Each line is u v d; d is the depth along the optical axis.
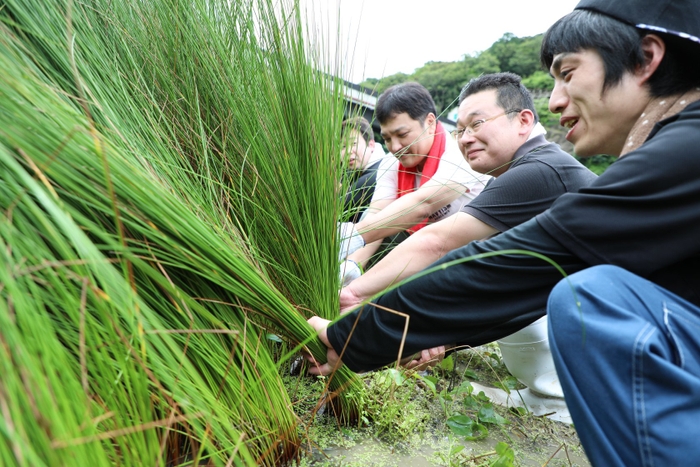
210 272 0.91
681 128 0.86
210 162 1.28
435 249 1.42
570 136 1.12
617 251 0.88
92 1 1.20
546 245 0.93
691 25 0.91
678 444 0.72
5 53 0.77
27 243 0.64
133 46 1.25
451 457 1.16
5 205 0.66
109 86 1.07
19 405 0.51
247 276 0.96
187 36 1.27
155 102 1.19
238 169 1.28
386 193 2.08
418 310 1.01
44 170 0.67
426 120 1.92
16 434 0.47
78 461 0.54
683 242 0.85
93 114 0.95
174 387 0.71
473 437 1.29
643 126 0.97
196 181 1.15
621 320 0.79
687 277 0.90
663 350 0.77
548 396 1.59
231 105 1.25
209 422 0.76
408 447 1.20
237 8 1.32
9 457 0.48
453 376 1.68
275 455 1.02
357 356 1.09
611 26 0.97
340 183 1.38
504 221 1.40
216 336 0.98
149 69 1.27
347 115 1.42
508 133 1.58
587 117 1.05
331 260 1.30
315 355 1.20
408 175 2.05
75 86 0.98
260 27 1.29
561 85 1.09
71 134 0.62
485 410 1.39
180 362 0.76
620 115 1.01
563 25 1.06
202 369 0.91
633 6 0.96
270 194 1.25
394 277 1.42
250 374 0.98
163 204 0.83
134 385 0.67
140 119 1.09
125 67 1.19
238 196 1.26
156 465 0.70
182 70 1.29
